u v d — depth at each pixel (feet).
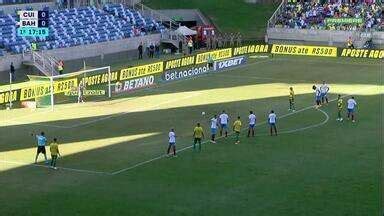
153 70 545.85
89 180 297.33
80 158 330.95
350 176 298.97
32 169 314.55
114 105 458.09
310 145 352.28
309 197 272.51
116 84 500.33
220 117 377.91
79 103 466.29
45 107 454.40
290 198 271.90
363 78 552.00
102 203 268.21
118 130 387.55
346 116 419.54
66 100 476.54
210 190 282.56
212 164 319.47
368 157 328.70
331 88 509.35
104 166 317.42
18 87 487.61
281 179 295.89
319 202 266.57
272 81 542.98
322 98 452.35
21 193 280.92
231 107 446.60
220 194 277.44
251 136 371.76
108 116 423.64
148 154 336.90
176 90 510.58
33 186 289.74
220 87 519.19
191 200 270.67
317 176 299.58
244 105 452.76
